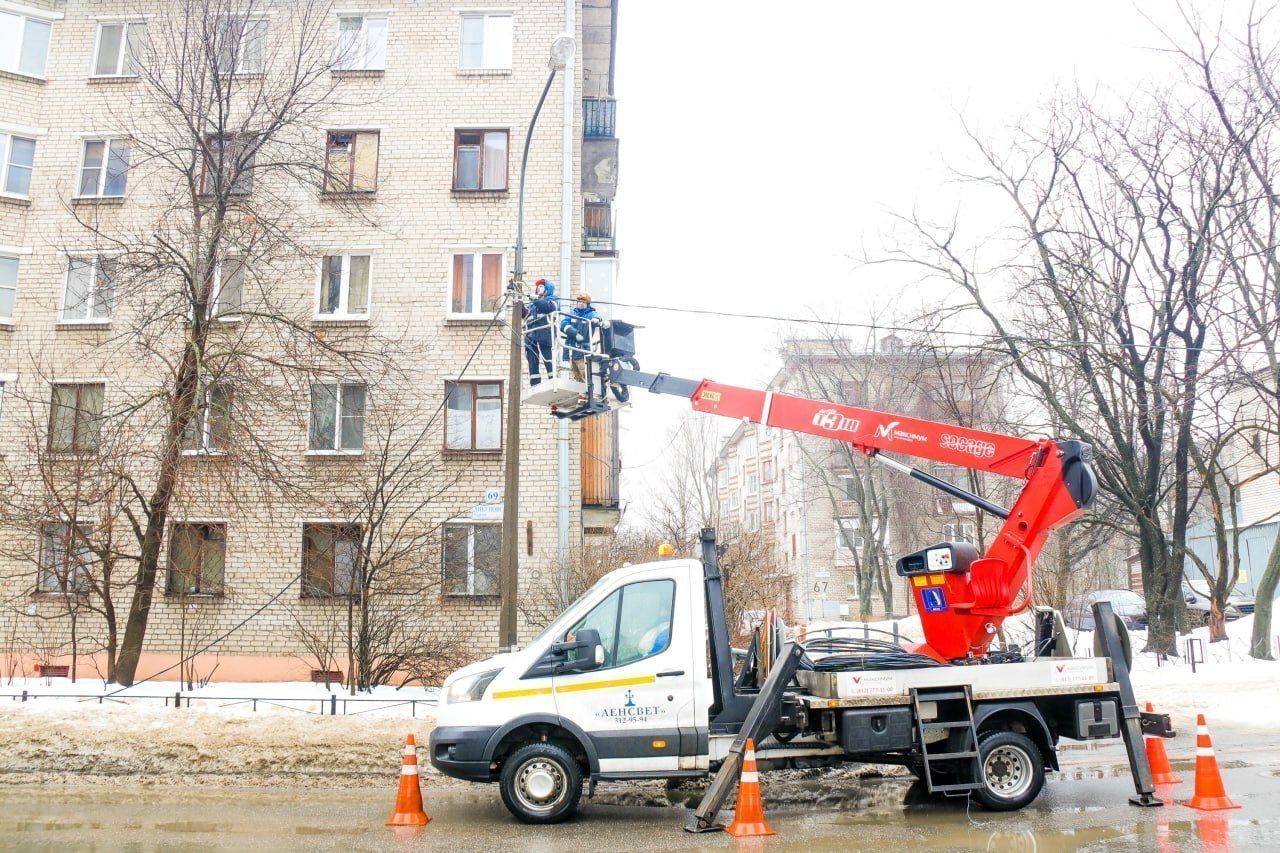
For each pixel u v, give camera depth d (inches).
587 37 1050.1
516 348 528.1
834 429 388.8
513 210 865.5
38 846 297.4
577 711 334.0
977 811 339.9
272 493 693.3
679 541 923.4
